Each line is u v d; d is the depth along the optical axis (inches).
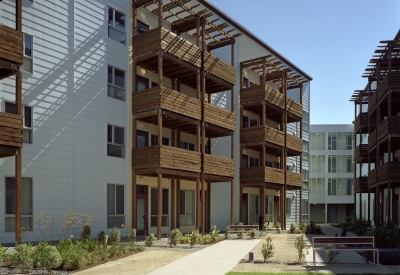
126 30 802.2
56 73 666.8
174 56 791.7
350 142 2250.2
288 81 1414.9
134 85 805.2
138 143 828.0
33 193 618.5
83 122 705.6
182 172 798.5
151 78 867.4
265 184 1109.7
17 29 539.2
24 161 610.5
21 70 596.1
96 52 737.6
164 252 569.3
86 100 713.6
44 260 428.1
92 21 734.5
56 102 664.4
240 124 1139.9
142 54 794.2
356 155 1357.0
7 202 589.0
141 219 828.0
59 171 659.4
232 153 953.5
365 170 1710.1
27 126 621.0
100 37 746.8
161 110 755.4
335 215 2319.1
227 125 932.6
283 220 1167.6
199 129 845.2
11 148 526.3
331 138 2260.1
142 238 762.2
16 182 530.6
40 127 637.3
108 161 745.6
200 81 888.9
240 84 1149.7
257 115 1259.8
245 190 1189.7
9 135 518.9
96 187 719.1
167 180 895.1
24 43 621.6
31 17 634.2
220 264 471.8
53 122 657.0
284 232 1048.8
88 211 700.7
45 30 654.5
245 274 402.0
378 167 995.9
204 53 871.1
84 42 717.3
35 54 637.3
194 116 828.6
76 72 700.0
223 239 789.9
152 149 756.6
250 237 834.2
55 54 668.1
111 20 773.9
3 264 441.4
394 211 1122.0
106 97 751.1
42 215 625.9
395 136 887.7
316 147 2257.6
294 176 1235.9
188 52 820.6
